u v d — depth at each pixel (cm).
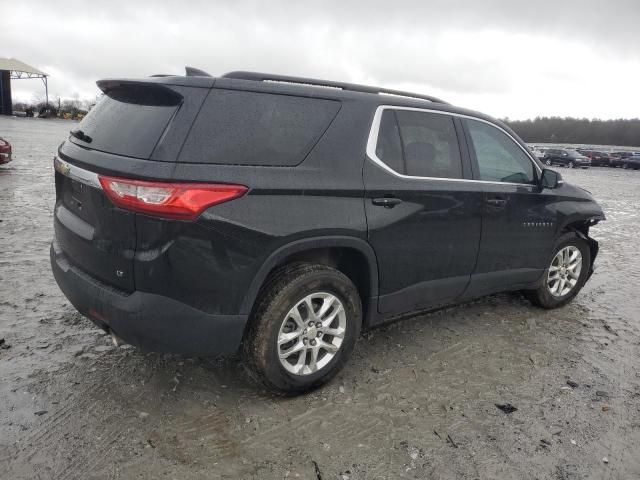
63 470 244
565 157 4172
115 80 298
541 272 456
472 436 287
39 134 3372
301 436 279
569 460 271
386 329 423
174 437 272
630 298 551
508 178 419
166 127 260
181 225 252
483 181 391
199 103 266
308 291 298
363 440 279
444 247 365
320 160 298
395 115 343
